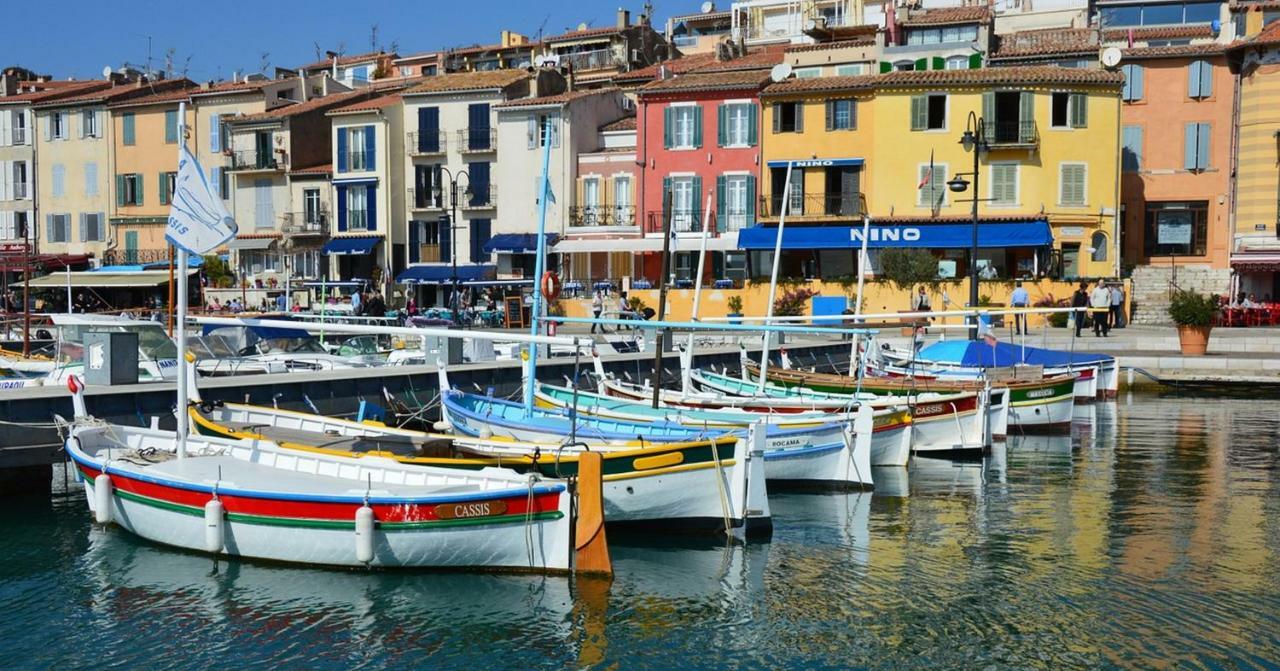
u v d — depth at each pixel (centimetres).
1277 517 1961
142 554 1695
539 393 2520
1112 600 1516
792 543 1788
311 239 7012
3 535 1811
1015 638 1387
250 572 1608
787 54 6419
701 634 1402
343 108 6988
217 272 6900
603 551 1581
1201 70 5641
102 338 2411
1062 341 4300
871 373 3303
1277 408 3403
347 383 2628
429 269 6644
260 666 1323
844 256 5709
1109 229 5519
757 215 5931
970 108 5562
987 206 5566
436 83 6906
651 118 6122
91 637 1404
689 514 1741
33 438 2077
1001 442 2791
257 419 2153
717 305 5522
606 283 5925
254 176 7275
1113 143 5516
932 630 1414
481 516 1541
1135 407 3459
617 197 6297
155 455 1869
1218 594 1538
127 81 8425
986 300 5094
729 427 2048
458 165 6731
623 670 1306
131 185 7681
